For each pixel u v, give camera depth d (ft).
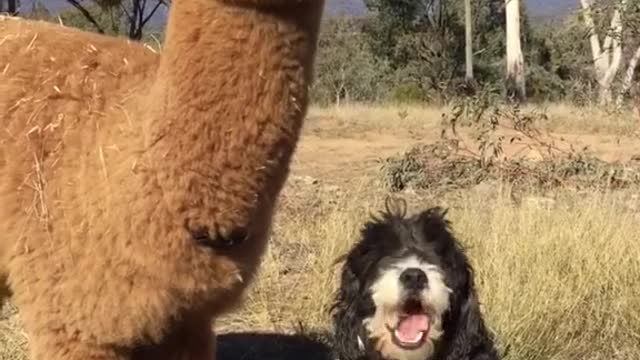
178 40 3.26
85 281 3.46
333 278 5.87
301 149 13.61
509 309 5.28
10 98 3.67
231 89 3.22
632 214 7.30
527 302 5.39
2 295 3.90
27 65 3.72
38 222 3.52
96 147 3.50
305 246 6.89
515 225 6.40
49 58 3.73
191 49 3.23
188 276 3.42
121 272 3.42
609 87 15.57
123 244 3.40
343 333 4.51
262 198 3.38
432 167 9.53
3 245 3.59
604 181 9.28
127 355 3.59
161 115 3.32
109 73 3.68
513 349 5.13
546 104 19.88
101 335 3.49
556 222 6.41
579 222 6.35
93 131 3.54
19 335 5.09
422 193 9.01
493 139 11.75
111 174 3.42
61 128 3.59
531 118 12.94
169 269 3.39
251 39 3.19
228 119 3.24
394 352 4.31
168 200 3.33
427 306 4.19
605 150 12.71
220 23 3.20
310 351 5.46
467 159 9.84
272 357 5.38
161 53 3.60
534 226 6.29
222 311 3.67
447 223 4.83
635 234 6.33
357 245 4.52
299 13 3.20
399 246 4.37
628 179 9.36
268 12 3.17
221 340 5.57
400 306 4.21
